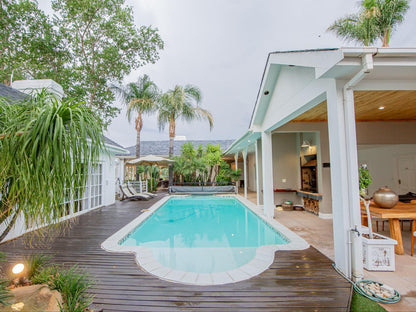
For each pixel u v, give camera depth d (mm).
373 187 9602
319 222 6848
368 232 4152
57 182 1849
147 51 16297
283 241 5551
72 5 13539
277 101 6227
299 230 5945
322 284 3094
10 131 1877
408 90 3617
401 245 4184
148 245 5672
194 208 11086
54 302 2523
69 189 1997
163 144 24672
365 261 3607
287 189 9523
